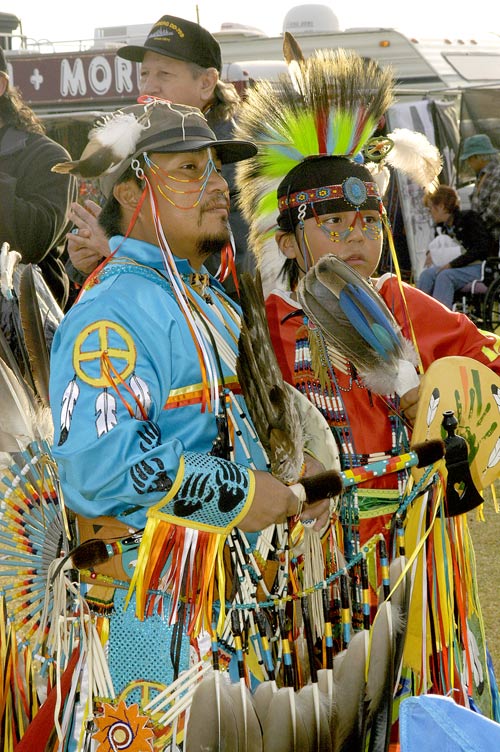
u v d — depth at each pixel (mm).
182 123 2381
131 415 2182
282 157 2844
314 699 2197
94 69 12055
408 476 2768
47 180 4773
